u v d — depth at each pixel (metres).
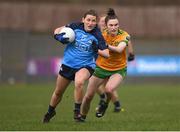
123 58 30.50
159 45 84.81
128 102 48.97
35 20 115.38
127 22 114.62
